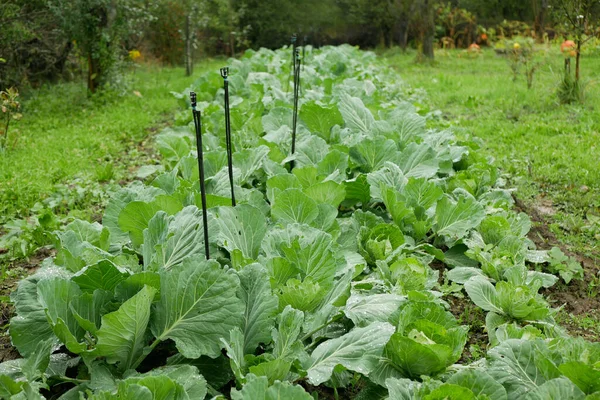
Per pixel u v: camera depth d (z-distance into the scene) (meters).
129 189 3.78
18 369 2.72
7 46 10.44
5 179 5.89
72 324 2.70
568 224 4.82
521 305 3.27
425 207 4.11
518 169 6.09
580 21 9.04
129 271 2.86
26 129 8.43
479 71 13.94
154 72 15.93
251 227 3.41
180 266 2.71
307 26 23.11
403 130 5.39
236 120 6.10
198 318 2.69
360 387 2.92
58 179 6.07
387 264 3.52
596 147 6.64
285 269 3.03
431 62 15.96
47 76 12.48
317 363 2.64
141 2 12.63
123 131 8.30
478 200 4.65
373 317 2.86
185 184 4.27
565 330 3.44
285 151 4.98
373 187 4.18
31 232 4.52
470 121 8.34
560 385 2.38
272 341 2.89
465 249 4.03
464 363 3.13
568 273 3.95
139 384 2.31
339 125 5.52
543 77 11.49
